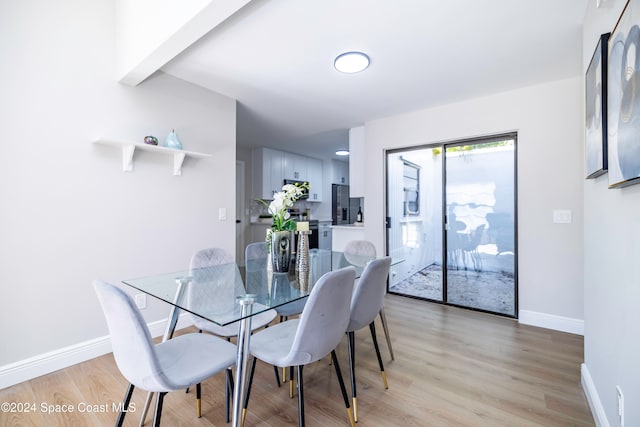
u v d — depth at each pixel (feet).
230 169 10.14
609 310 4.34
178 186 8.77
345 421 5.05
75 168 6.80
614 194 4.13
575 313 8.59
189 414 5.22
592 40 5.20
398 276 12.53
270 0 5.31
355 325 5.36
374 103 10.54
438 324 9.31
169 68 8.00
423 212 11.70
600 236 4.81
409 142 11.57
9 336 5.98
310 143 16.97
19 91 6.02
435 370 6.65
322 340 4.32
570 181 8.62
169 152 8.28
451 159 10.99
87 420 5.01
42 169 6.34
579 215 8.51
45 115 6.37
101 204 7.22
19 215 6.07
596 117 4.63
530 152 9.18
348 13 5.70
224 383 6.20
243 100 10.33
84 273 6.97
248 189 18.56
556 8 5.58
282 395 5.81
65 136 6.64
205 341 4.96
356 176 13.58
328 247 21.24
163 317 8.50
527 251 9.29
